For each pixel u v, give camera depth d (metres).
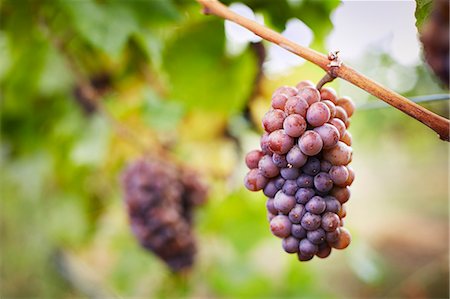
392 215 2.59
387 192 2.83
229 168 0.90
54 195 1.16
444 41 0.31
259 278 1.12
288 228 0.35
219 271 1.10
